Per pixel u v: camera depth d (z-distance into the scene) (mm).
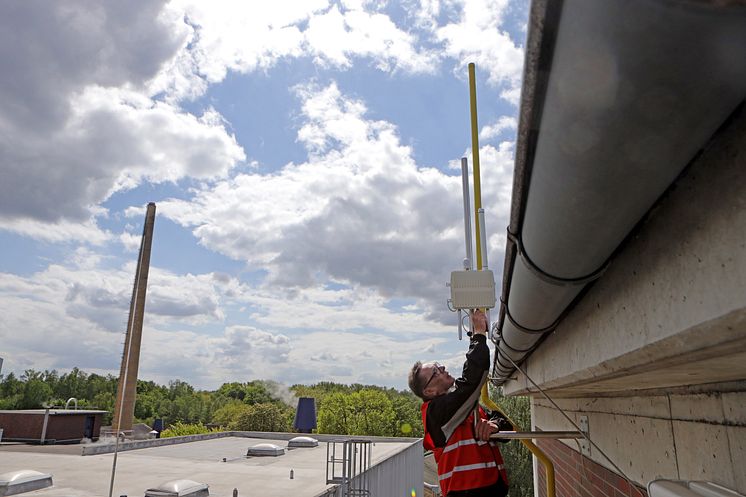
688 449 2484
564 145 991
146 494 8594
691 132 864
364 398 66375
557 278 1638
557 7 825
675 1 625
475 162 5398
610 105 840
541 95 1003
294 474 11531
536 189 1263
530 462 22391
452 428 3285
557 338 2619
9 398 92750
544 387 3262
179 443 20703
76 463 12797
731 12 625
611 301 1609
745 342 972
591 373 1954
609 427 3924
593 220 1190
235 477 11008
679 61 723
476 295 2332
